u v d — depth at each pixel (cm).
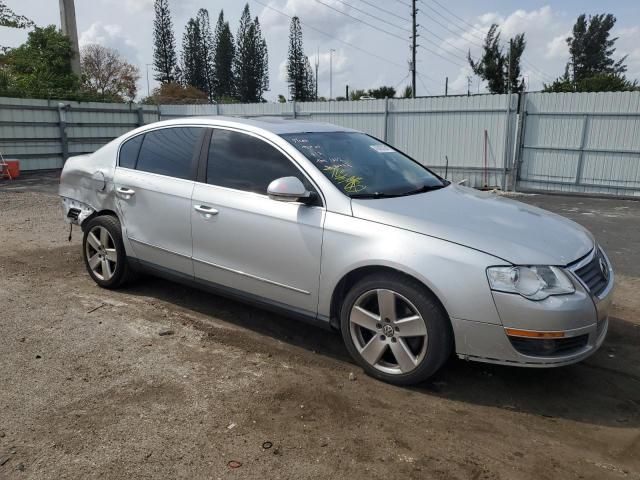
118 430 288
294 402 321
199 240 423
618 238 823
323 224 356
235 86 6116
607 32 5756
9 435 281
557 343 308
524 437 295
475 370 370
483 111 1477
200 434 286
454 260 313
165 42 5397
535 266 308
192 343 400
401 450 278
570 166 1394
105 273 508
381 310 340
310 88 6094
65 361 366
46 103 1725
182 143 452
